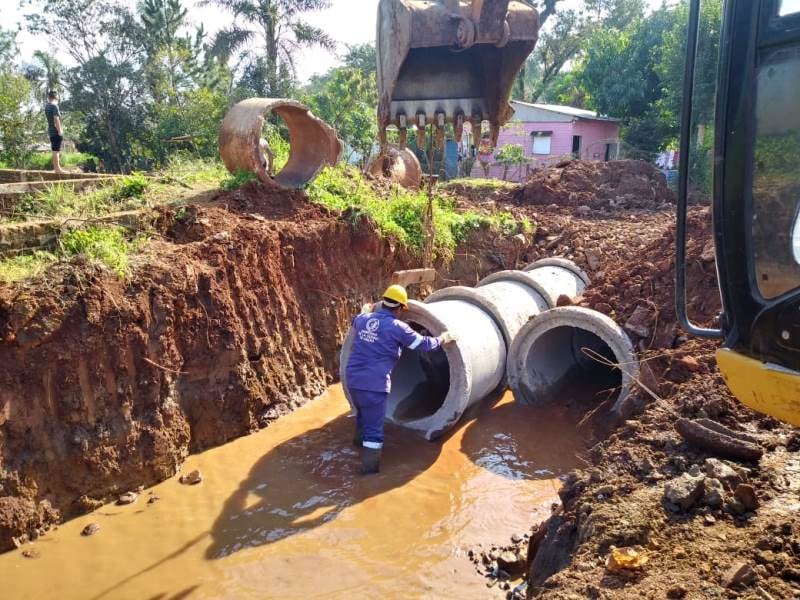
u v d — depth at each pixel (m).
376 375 6.19
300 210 8.96
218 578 4.75
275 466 6.42
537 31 4.23
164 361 6.31
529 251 13.21
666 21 24.56
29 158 22.92
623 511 3.91
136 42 25.80
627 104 25.62
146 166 24.19
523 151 28.19
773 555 3.32
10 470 5.14
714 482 3.96
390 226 9.70
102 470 5.68
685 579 3.23
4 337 5.14
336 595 4.54
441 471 6.37
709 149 4.53
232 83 27.06
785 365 2.81
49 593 4.59
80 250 6.23
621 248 12.53
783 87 2.69
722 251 3.03
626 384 6.98
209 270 6.97
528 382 7.77
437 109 4.54
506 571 4.78
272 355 7.59
